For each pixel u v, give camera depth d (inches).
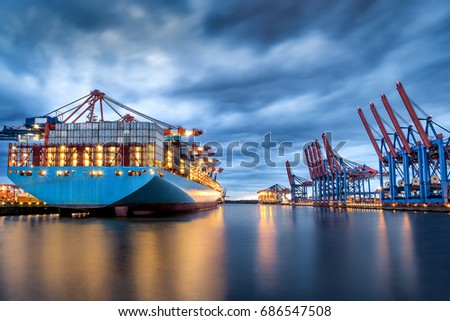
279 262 666.8
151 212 2598.4
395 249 848.3
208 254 762.2
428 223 1761.8
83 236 1119.6
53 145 2266.2
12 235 1151.0
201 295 444.5
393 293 456.4
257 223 1870.1
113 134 2263.8
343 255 754.8
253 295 447.5
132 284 493.4
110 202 2197.3
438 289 474.0
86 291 459.2
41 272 567.2
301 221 2050.9
